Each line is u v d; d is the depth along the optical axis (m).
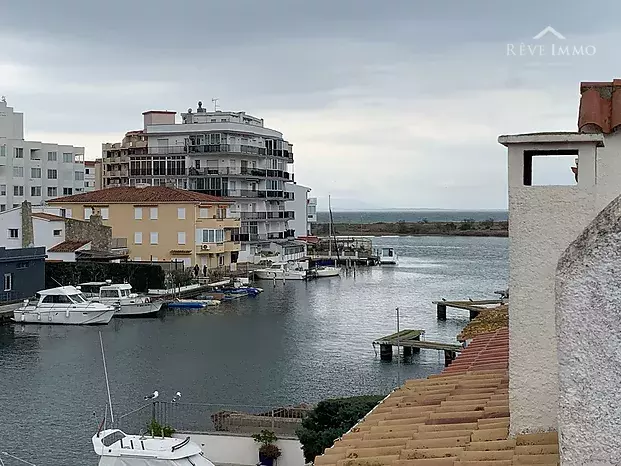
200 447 25.14
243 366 44.97
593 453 4.56
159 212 91.31
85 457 28.52
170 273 81.25
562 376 4.64
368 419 10.23
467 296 80.81
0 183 112.38
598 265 4.55
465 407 9.72
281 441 26.27
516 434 7.91
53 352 49.00
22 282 65.50
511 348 7.83
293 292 85.00
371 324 61.66
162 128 117.06
